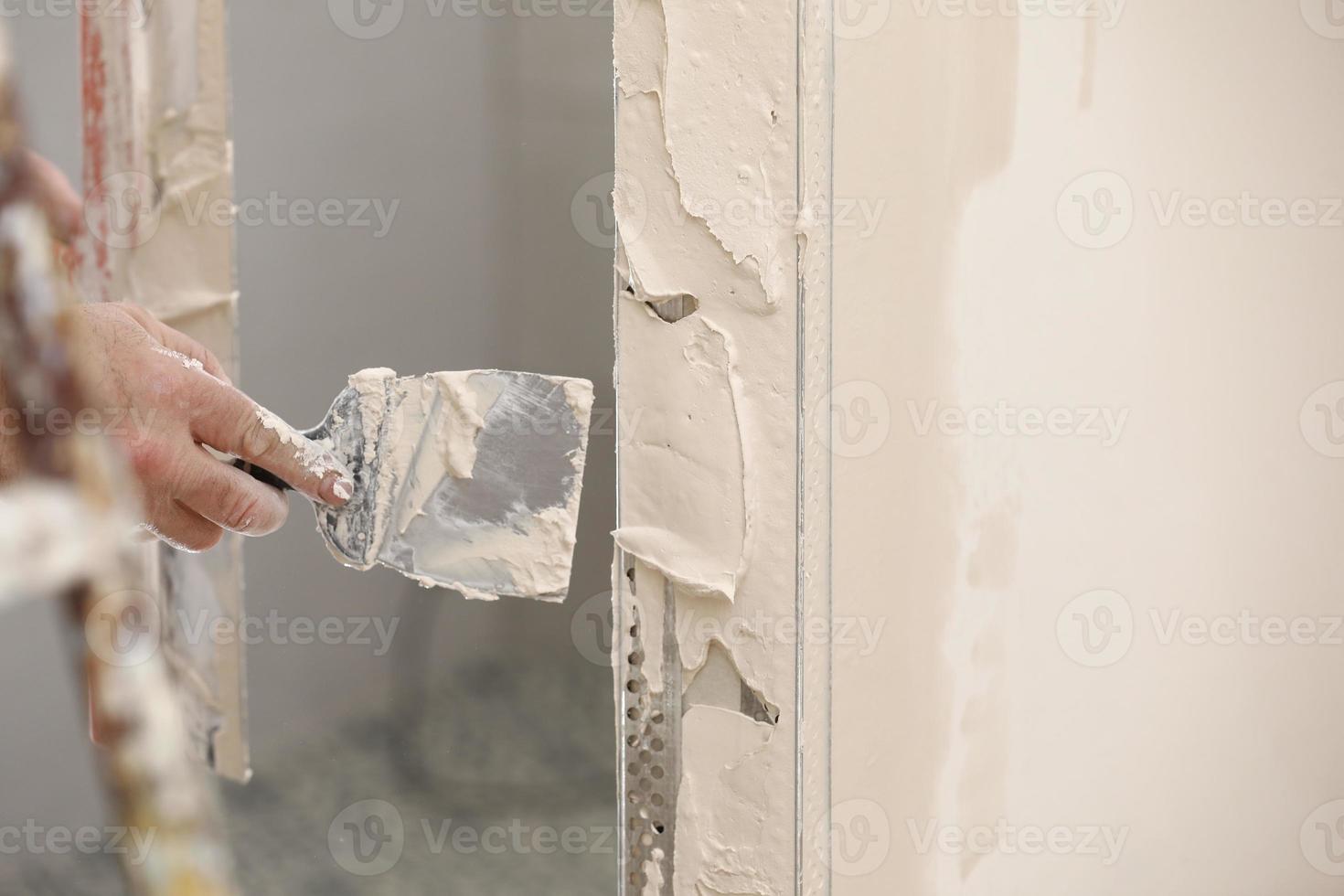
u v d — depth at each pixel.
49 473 0.18
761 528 0.89
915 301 1.01
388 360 2.10
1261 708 1.74
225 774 1.51
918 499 1.05
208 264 1.39
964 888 1.21
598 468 2.09
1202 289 1.51
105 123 1.43
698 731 0.94
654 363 0.91
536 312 2.14
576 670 2.13
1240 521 1.64
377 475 0.96
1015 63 1.12
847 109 0.88
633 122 0.89
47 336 0.20
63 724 1.27
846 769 0.97
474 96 2.06
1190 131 1.44
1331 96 1.71
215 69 1.34
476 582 0.96
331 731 2.05
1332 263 1.75
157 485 0.88
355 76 2.00
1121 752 1.47
